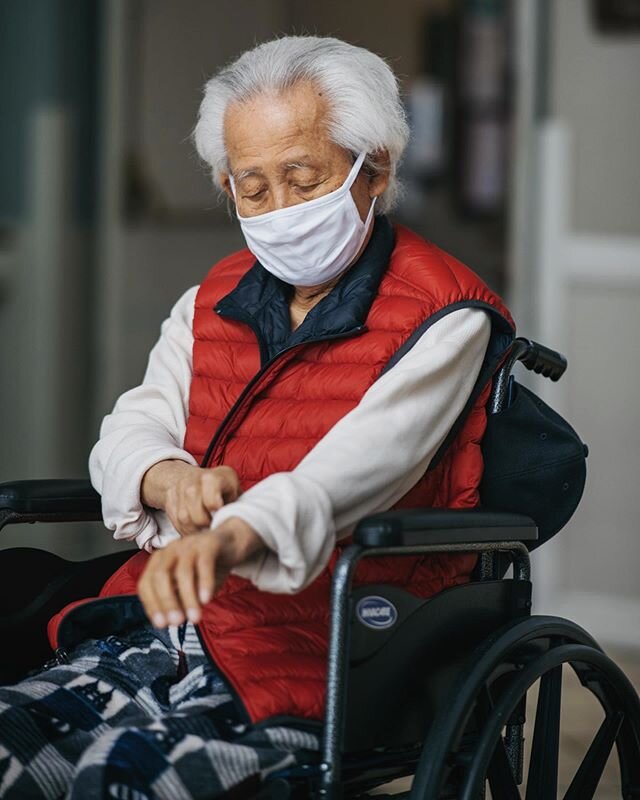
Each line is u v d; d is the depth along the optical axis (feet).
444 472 7.27
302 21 26.37
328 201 7.01
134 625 7.29
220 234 22.56
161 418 7.80
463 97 26.14
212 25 22.77
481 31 25.94
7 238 18.86
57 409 19.30
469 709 6.41
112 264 19.65
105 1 19.36
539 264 16.17
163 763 5.86
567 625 7.23
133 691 7.02
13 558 7.67
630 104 15.80
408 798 6.34
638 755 7.58
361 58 7.22
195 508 6.34
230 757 5.98
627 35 15.75
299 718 6.28
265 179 7.07
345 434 6.59
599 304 16.11
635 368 15.96
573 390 16.21
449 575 7.19
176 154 21.59
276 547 6.07
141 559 7.59
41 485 7.68
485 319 7.23
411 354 6.98
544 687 7.40
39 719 6.61
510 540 6.92
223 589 6.75
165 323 8.30
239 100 7.08
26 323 19.06
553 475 7.40
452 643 6.81
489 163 26.21
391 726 6.52
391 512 6.29
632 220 15.89
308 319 7.28
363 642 6.30
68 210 19.15
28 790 6.44
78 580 7.92
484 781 6.44
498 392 7.41
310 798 6.28
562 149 16.06
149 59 20.49
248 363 7.59
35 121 18.86
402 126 7.44
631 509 16.08
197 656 6.96
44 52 18.89
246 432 7.27
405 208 26.18
